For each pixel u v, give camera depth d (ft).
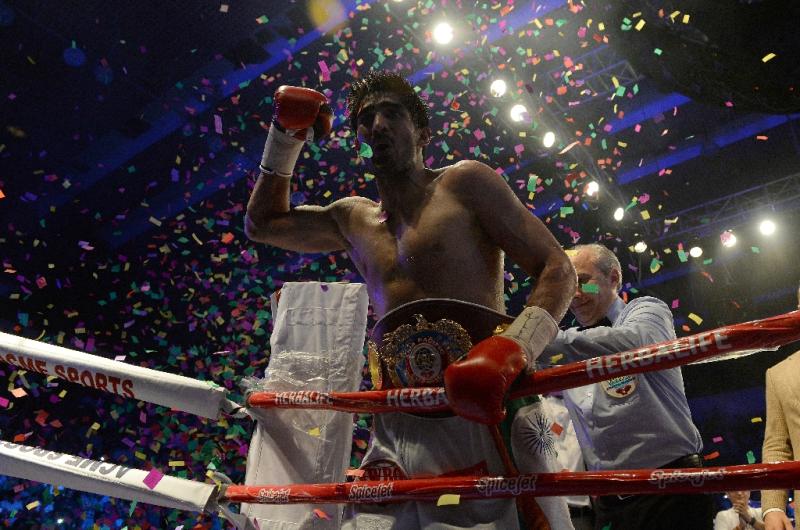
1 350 5.73
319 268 27.37
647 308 8.11
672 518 7.54
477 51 23.98
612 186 32.73
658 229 36.11
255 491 5.13
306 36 22.57
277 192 6.14
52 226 29.04
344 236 5.86
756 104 20.68
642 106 29.40
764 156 32.04
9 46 21.72
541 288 4.76
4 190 27.04
